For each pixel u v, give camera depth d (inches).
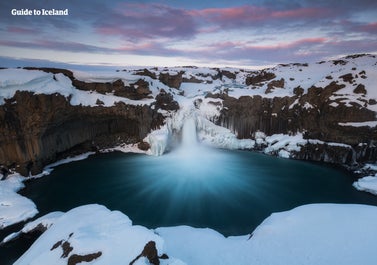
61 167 1318.9
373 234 604.7
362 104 1325.0
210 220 901.8
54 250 520.4
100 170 1296.8
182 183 1174.3
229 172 1298.0
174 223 880.9
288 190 1115.3
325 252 576.4
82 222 600.4
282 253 600.7
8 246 746.2
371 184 1097.4
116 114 1441.9
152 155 1499.8
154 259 450.6
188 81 2298.2
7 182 1090.7
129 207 976.3
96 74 1461.6
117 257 450.9
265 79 2156.7
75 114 1348.4
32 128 1170.0
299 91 1599.4
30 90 1175.0
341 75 1534.2
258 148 1589.6
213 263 590.6
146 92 1560.0
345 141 1323.8
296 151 1459.2
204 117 1681.8
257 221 900.0
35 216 899.4
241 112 1643.7
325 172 1288.1
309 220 701.9
